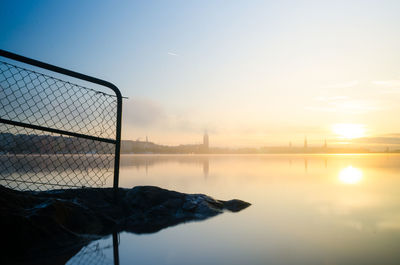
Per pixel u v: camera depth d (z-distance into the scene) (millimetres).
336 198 4188
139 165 14250
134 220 2791
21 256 1721
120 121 3041
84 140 2859
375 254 1795
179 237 2215
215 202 3471
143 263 1632
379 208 3439
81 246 1963
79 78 2771
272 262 1655
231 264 1619
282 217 2969
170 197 3365
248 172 9305
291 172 9430
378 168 12391
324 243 2043
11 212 1929
